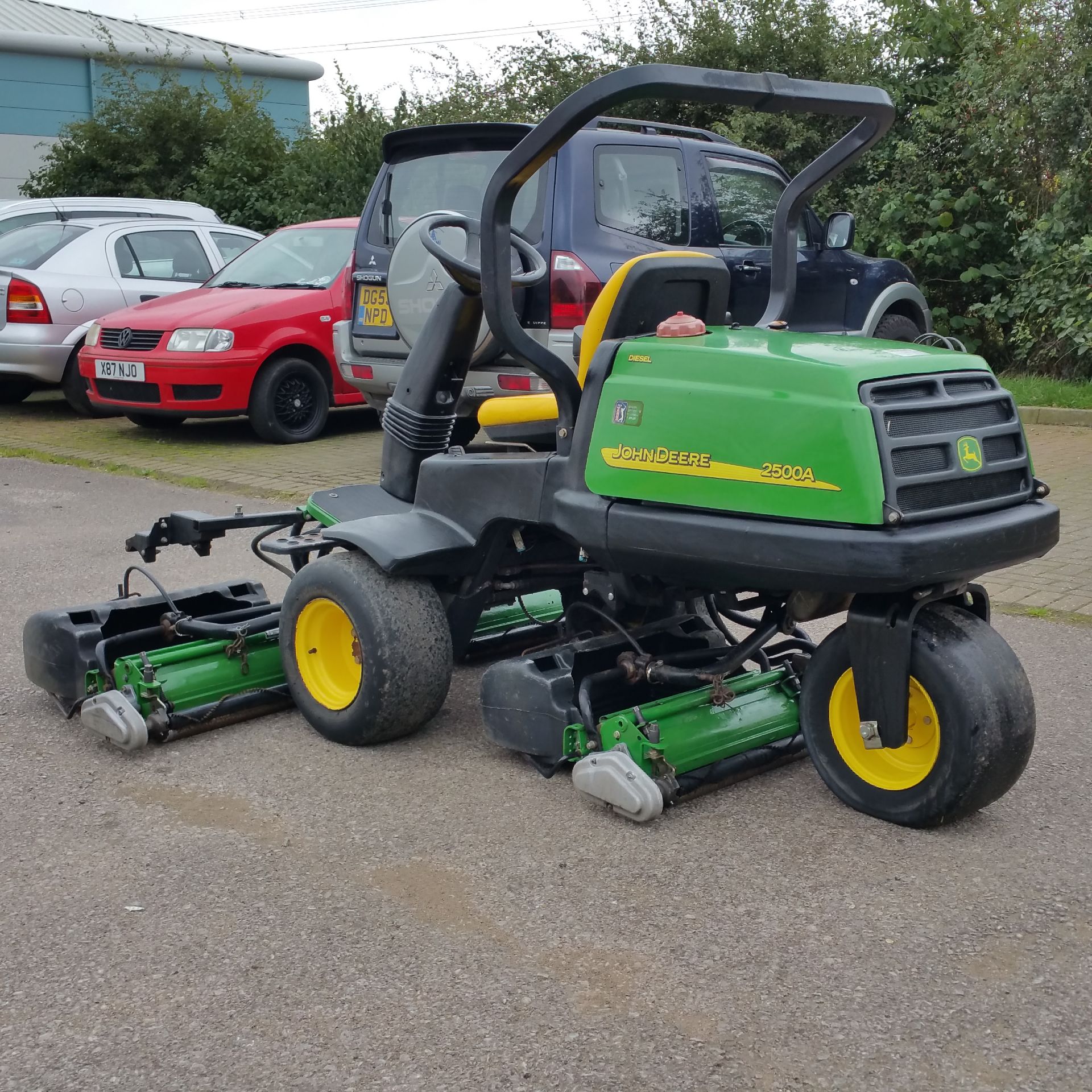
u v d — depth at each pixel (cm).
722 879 326
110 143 2062
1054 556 659
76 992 277
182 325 1022
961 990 274
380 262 841
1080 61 1170
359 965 287
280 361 1052
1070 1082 244
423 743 426
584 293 718
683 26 1551
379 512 450
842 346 356
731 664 385
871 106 386
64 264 1198
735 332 378
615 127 789
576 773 366
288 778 395
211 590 483
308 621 423
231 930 303
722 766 381
